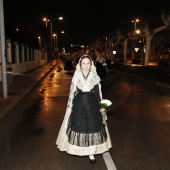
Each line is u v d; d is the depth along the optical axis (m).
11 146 6.16
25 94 13.27
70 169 4.94
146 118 8.68
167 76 17.75
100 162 5.23
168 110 9.88
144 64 29.81
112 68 31.33
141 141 6.45
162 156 5.53
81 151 4.91
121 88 16.00
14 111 9.76
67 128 5.07
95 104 5.03
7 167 5.05
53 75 26.14
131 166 5.05
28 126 7.77
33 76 23.22
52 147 6.05
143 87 16.52
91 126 4.90
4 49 11.63
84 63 5.05
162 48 63.62
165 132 7.17
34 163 5.21
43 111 9.74
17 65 24.59
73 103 5.05
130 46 56.00
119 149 5.91
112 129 7.44
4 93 11.86
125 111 9.68
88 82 5.05
